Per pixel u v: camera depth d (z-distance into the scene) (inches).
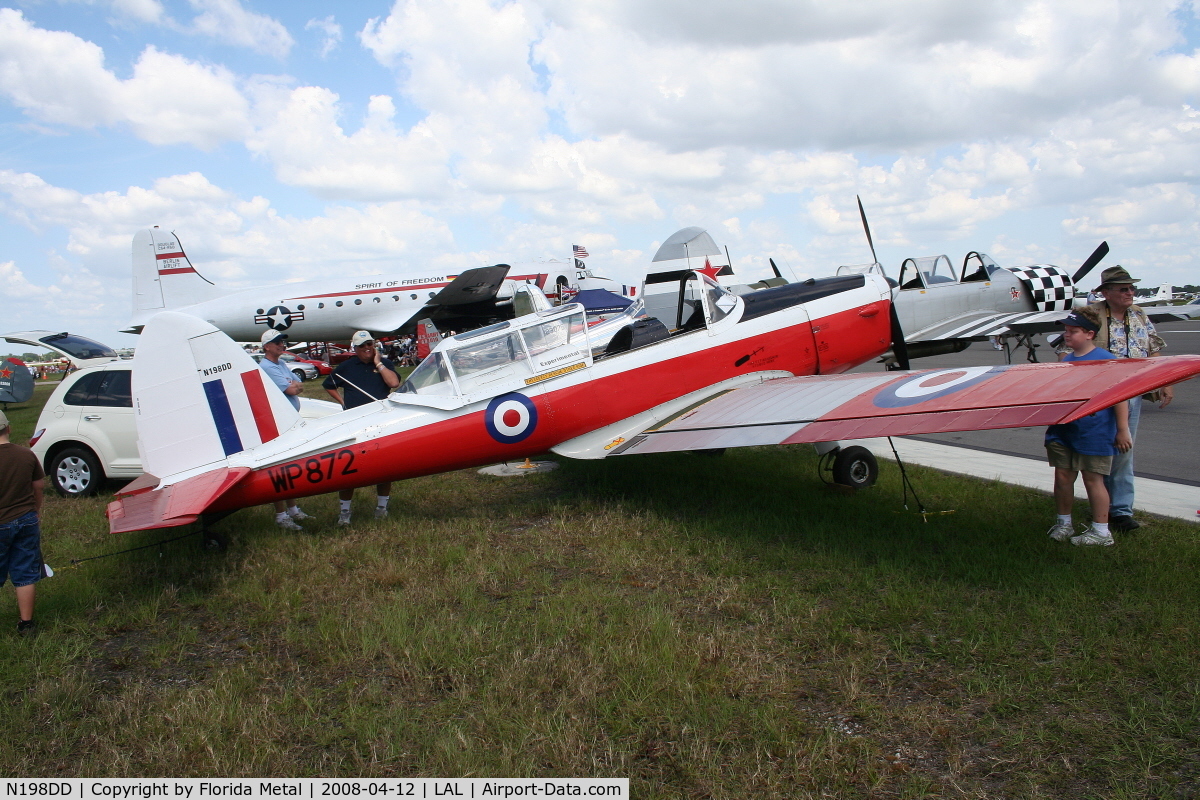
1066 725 101.4
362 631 137.5
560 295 973.8
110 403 275.0
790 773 93.0
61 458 273.4
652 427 229.5
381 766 98.3
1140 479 236.4
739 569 165.5
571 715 106.8
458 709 111.4
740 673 117.1
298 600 157.0
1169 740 97.9
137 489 187.8
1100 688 110.7
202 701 116.0
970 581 152.4
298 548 194.9
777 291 273.6
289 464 202.4
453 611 148.9
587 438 233.0
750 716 105.2
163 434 198.7
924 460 282.2
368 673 125.2
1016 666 117.7
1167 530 179.2
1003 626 129.6
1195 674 112.5
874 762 95.1
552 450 230.5
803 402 205.8
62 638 144.0
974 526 189.9
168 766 99.7
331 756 101.7
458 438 215.6
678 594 154.8
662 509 223.5
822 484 246.5
